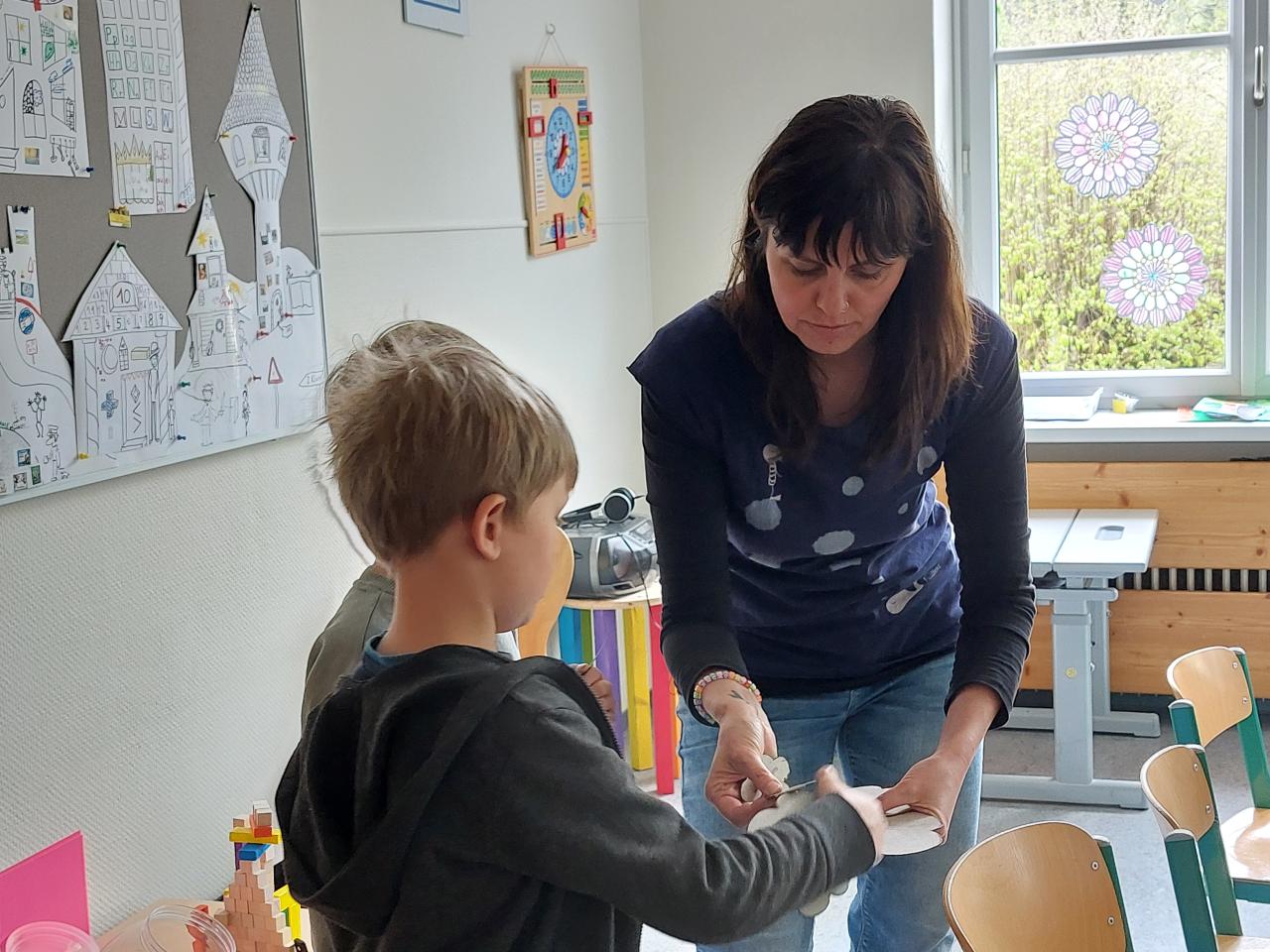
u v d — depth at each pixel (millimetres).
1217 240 3730
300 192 2355
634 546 3230
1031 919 1479
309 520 2430
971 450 1678
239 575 2256
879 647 1749
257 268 2252
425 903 962
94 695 1951
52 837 1884
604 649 3305
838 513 1656
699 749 1716
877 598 1732
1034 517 3621
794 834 1112
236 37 2182
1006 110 3844
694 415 1615
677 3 3797
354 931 1009
